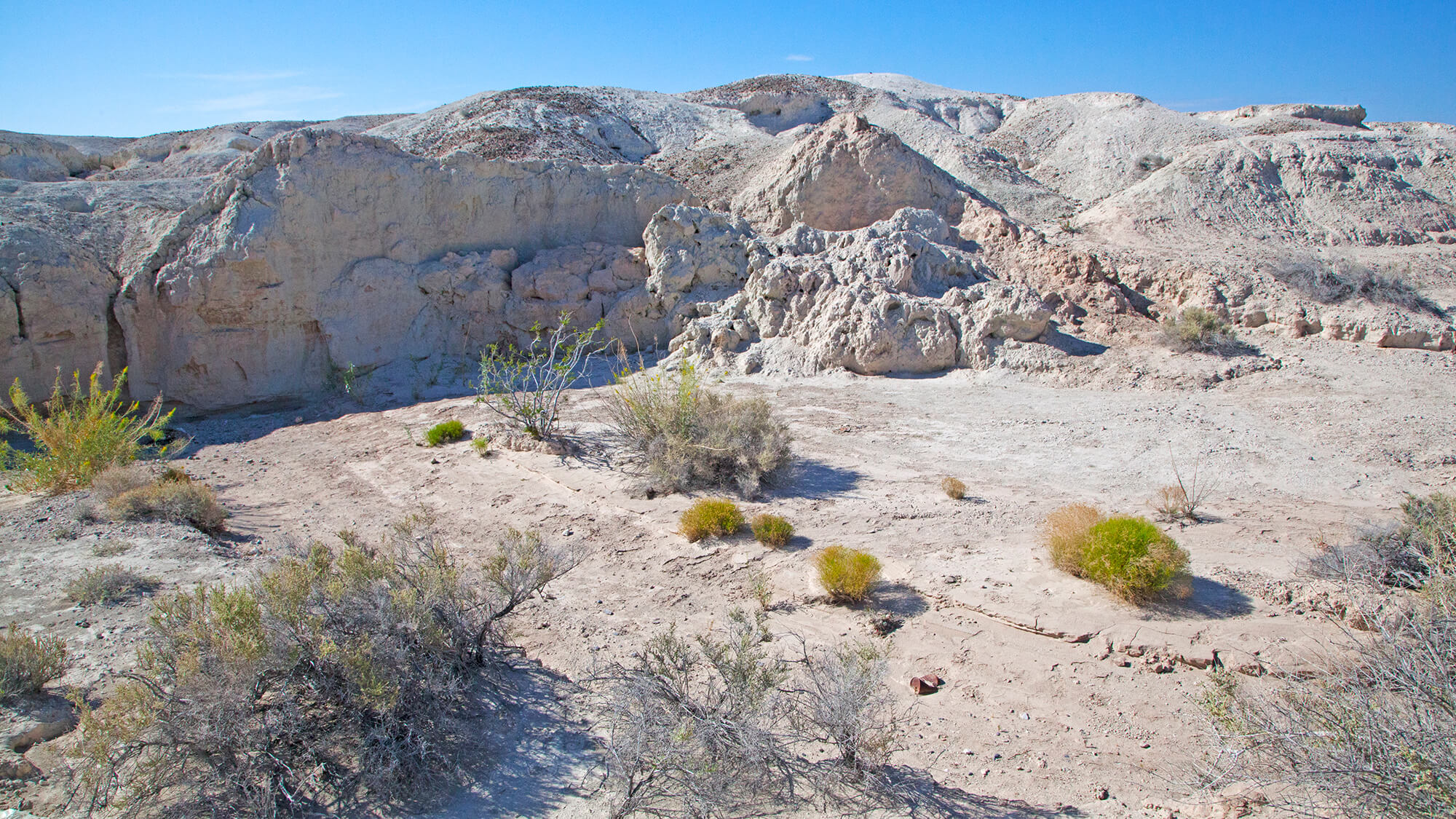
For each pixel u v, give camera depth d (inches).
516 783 197.6
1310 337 701.3
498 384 584.1
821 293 699.4
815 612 291.4
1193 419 507.2
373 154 711.1
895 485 419.2
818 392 613.0
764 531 349.1
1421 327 656.4
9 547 333.1
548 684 244.7
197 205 653.9
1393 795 143.4
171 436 614.2
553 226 815.7
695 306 753.0
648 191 844.0
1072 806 191.0
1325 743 158.1
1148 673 242.8
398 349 721.6
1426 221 1174.3
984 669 250.7
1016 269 807.7
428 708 210.8
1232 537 331.9
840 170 904.9
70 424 450.0
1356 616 247.8
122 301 626.8
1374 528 297.6
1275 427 487.2
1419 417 482.9
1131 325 708.0
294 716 195.5
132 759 183.5
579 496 427.8
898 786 199.5
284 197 659.4
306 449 562.3
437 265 739.4
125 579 292.0
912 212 830.5
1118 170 1680.6
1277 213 1205.7
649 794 192.5
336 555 340.2
